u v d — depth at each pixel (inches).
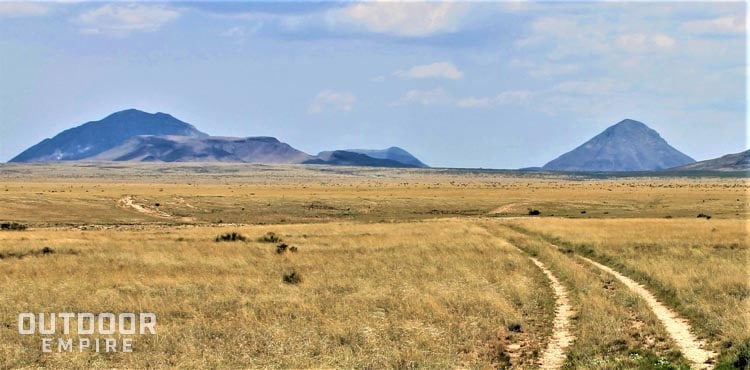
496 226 2593.5
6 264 1477.6
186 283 1269.7
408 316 994.7
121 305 1072.2
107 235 2138.3
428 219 3366.1
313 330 918.4
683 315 985.5
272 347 850.1
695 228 2196.1
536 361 796.6
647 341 847.7
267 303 1089.4
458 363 785.6
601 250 1699.1
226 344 869.2
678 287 1131.9
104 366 804.0
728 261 1443.2
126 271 1401.3
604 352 806.5
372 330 913.5
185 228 2741.1
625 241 1867.6
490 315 1000.9
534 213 3629.4
